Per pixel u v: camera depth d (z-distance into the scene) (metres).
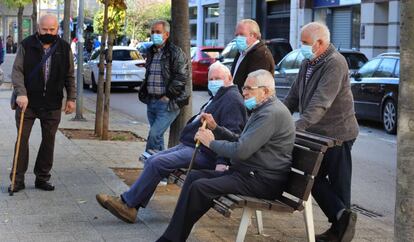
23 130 7.26
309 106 5.73
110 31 11.66
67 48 7.34
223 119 6.13
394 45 25.67
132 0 51.22
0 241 5.59
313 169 5.21
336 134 5.92
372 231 6.69
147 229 6.08
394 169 10.33
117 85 23.39
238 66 7.11
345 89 5.91
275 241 6.04
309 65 6.02
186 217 5.35
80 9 14.88
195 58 24.86
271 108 5.32
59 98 7.35
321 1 30.66
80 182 7.89
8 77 27.08
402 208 4.03
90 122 14.08
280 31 35.44
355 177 9.66
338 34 29.77
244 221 5.22
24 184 7.42
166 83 8.02
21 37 28.81
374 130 15.06
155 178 6.21
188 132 6.51
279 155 5.40
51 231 5.93
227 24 40.34
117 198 6.24
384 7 26.36
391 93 14.27
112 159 9.55
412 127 3.96
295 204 5.34
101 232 5.94
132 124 14.54
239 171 5.42
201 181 5.33
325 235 5.95
